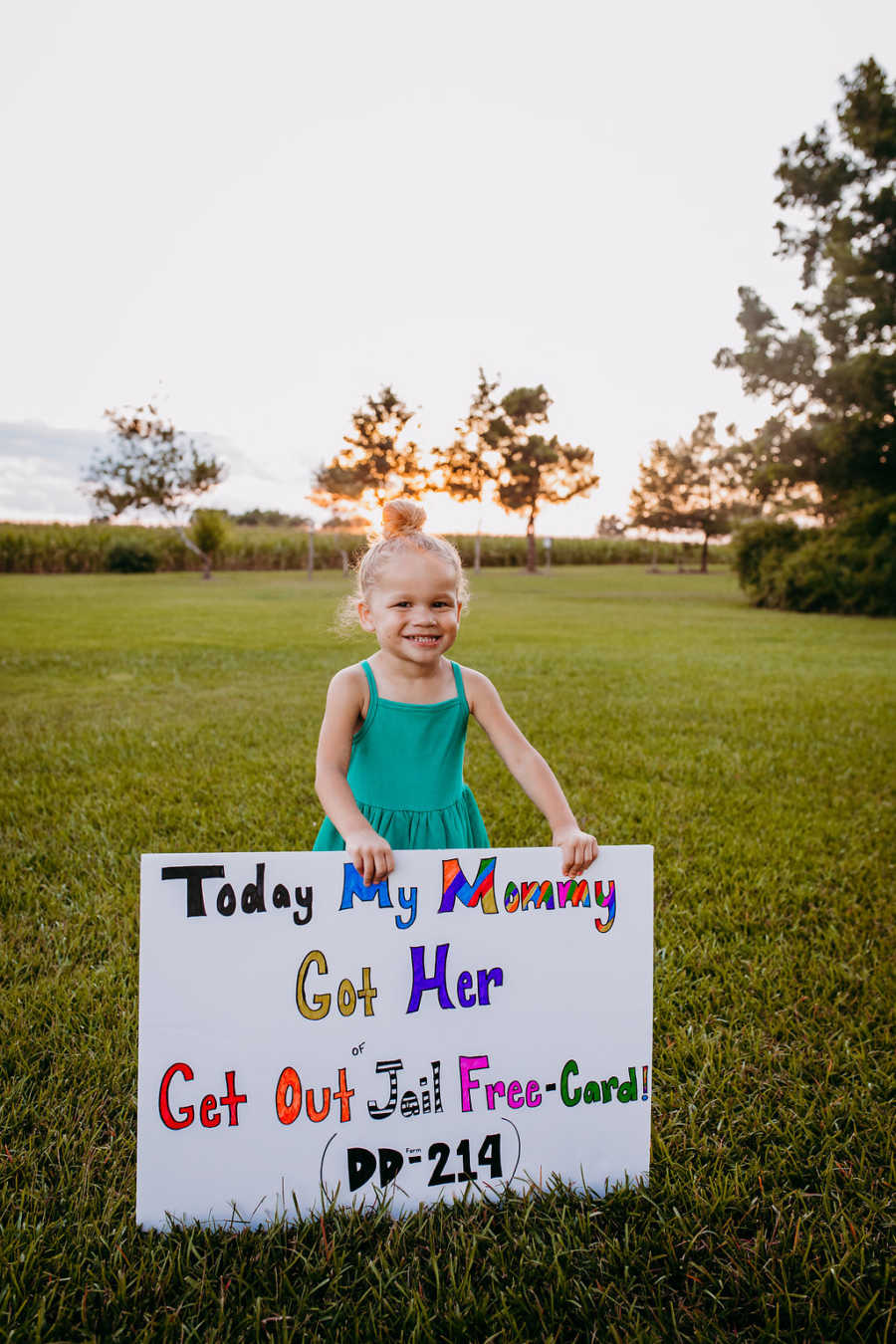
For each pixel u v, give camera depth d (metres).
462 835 2.09
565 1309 1.42
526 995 1.66
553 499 51.28
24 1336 1.34
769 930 2.79
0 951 2.51
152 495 35.50
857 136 23.77
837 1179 1.72
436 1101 1.62
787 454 24.77
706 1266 1.52
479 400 49.38
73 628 13.57
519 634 14.09
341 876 1.58
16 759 4.97
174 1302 1.41
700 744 5.70
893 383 22.27
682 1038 2.13
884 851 3.64
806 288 25.86
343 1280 1.46
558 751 5.36
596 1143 1.68
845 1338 1.37
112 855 3.26
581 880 1.67
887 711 7.09
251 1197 1.55
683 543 64.25
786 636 14.74
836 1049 2.13
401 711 1.98
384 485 49.56
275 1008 1.56
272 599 22.28
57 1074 1.95
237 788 4.28
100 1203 1.61
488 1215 1.62
